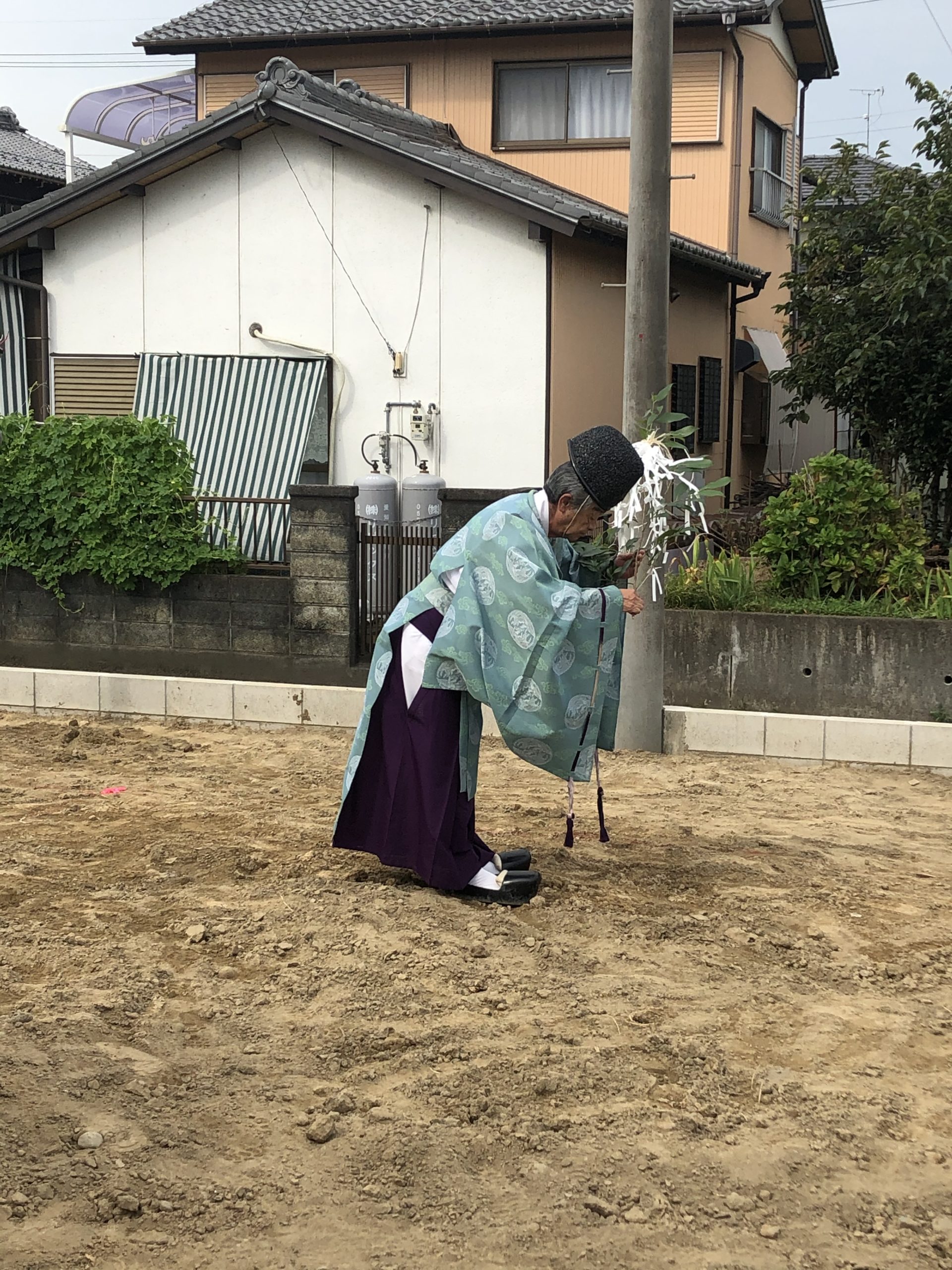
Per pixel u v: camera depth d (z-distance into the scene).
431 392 12.56
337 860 5.40
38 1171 2.92
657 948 4.56
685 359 16.11
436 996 4.04
